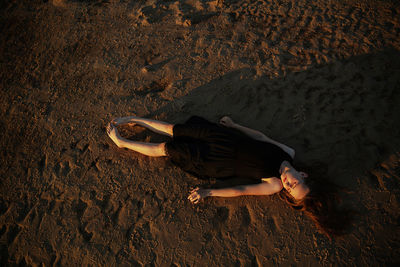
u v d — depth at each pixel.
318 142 2.65
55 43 3.76
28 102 3.30
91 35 3.72
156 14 3.70
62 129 3.04
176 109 2.99
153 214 2.54
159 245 2.43
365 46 2.97
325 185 2.22
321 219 2.18
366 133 2.59
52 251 2.49
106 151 2.85
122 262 2.39
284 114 2.80
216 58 3.20
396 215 2.29
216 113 2.92
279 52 3.11
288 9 3.39
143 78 3.23
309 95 2.84
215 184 2.64
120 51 3.49
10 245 2.56
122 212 2.57
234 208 2.52
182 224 2.48
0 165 2.96
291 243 2.33
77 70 3.45
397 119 2.60
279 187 2.24
